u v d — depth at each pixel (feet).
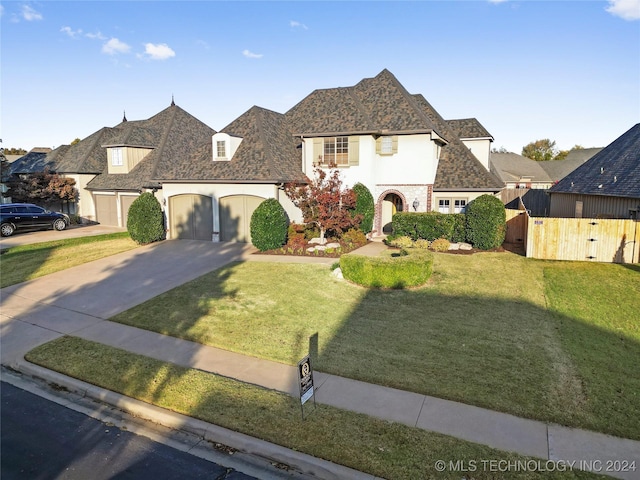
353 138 71.41
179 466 19.62
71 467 19.45
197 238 72.64
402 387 25.43
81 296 43.78
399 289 44.39
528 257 58.29
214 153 72.08
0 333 34.88
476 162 76.79
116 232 83.46
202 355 30.27
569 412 22.66
